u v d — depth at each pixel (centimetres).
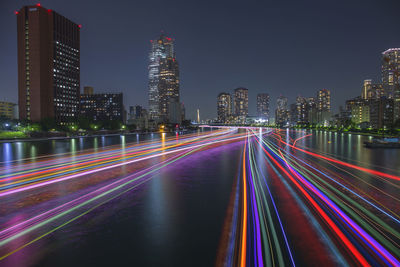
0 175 1798
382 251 696
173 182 1535
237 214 974
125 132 13262
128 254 696
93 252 706
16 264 647
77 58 17512
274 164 2261
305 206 1061
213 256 678
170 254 692
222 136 8794
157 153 3288
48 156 3022
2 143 5619
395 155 2953
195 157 2808
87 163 2375
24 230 841
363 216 948
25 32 14150
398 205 1080
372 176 1708
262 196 1216
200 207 1062
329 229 833
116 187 1412
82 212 1009
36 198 1200
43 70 14450
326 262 642
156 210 1030
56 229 848
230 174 1788
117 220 926
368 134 9306
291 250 700
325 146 4284
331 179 1606
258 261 646
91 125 12800
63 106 16050
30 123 10806
